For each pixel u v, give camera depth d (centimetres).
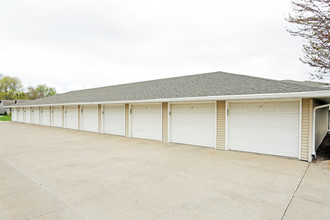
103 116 1378
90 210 327
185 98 848
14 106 2633
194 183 451
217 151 793
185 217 307
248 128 772
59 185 439
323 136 1151
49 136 1246
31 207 338
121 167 577
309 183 450
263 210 329
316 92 565
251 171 538
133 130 1186
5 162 634
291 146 681
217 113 834
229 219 302
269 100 716
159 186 433
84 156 714
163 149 836
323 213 320
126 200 365
